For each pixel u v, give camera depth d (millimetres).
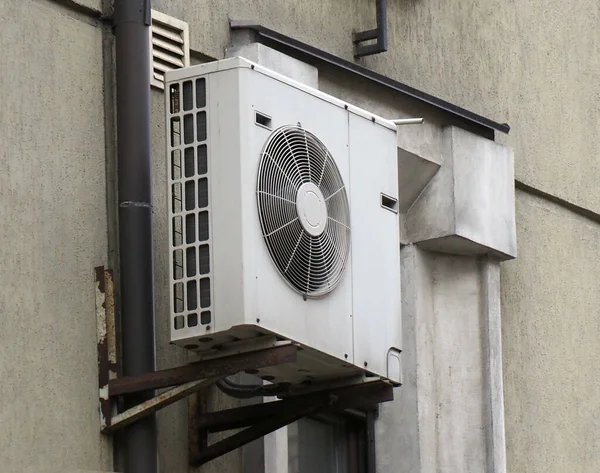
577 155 16484
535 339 15578
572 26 16766
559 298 15945
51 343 11266
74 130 11742
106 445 11445
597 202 16562
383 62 14539
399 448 14375
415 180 14680
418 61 14922
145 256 11734
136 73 11938
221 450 12109
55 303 11352
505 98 15797
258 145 11242
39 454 11031
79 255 11578
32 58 11586
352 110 12125
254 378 12828
